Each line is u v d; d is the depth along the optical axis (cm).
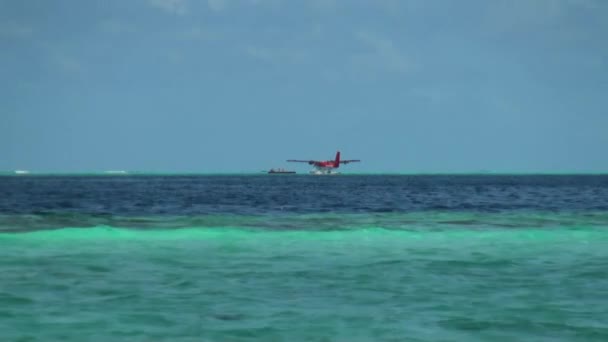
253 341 4138
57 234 9712
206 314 4809
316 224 12006
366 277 6362
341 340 4169
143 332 4325
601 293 5594
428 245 8894
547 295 5509
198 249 8344
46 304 5091
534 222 12638
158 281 6091
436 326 4500
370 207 18438
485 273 6625
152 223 12019
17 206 18462
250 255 7856
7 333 4269
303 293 5572
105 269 6738
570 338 4216
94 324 4506
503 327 4472
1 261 7219
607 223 12400
